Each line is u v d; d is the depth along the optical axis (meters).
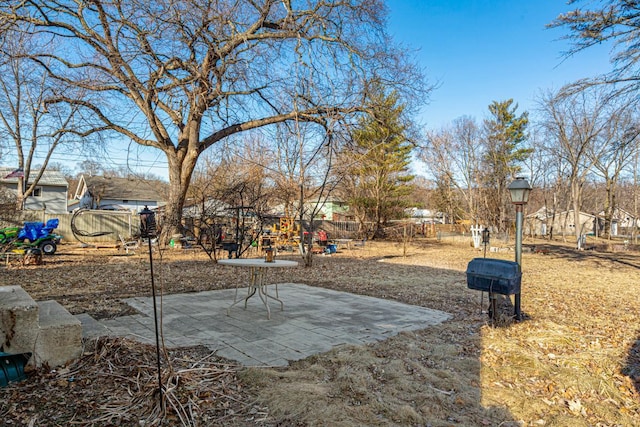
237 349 3.68
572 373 3.44
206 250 11.89
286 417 2.45
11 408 2.40
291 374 3.07
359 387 2.90
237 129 15.71
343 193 26.92
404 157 25.84
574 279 10.11
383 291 7.59
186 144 15.64
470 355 3.84
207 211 13.18
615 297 7.42
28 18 11.42
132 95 13.59
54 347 2.97
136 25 11.03
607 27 8.88
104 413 2.37
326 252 17.17
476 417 2.62
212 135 15.79
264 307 5.70
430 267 12.34
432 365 3.54
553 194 35.28
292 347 3.80
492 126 28.12
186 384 2.72
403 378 3.14
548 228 36.56
